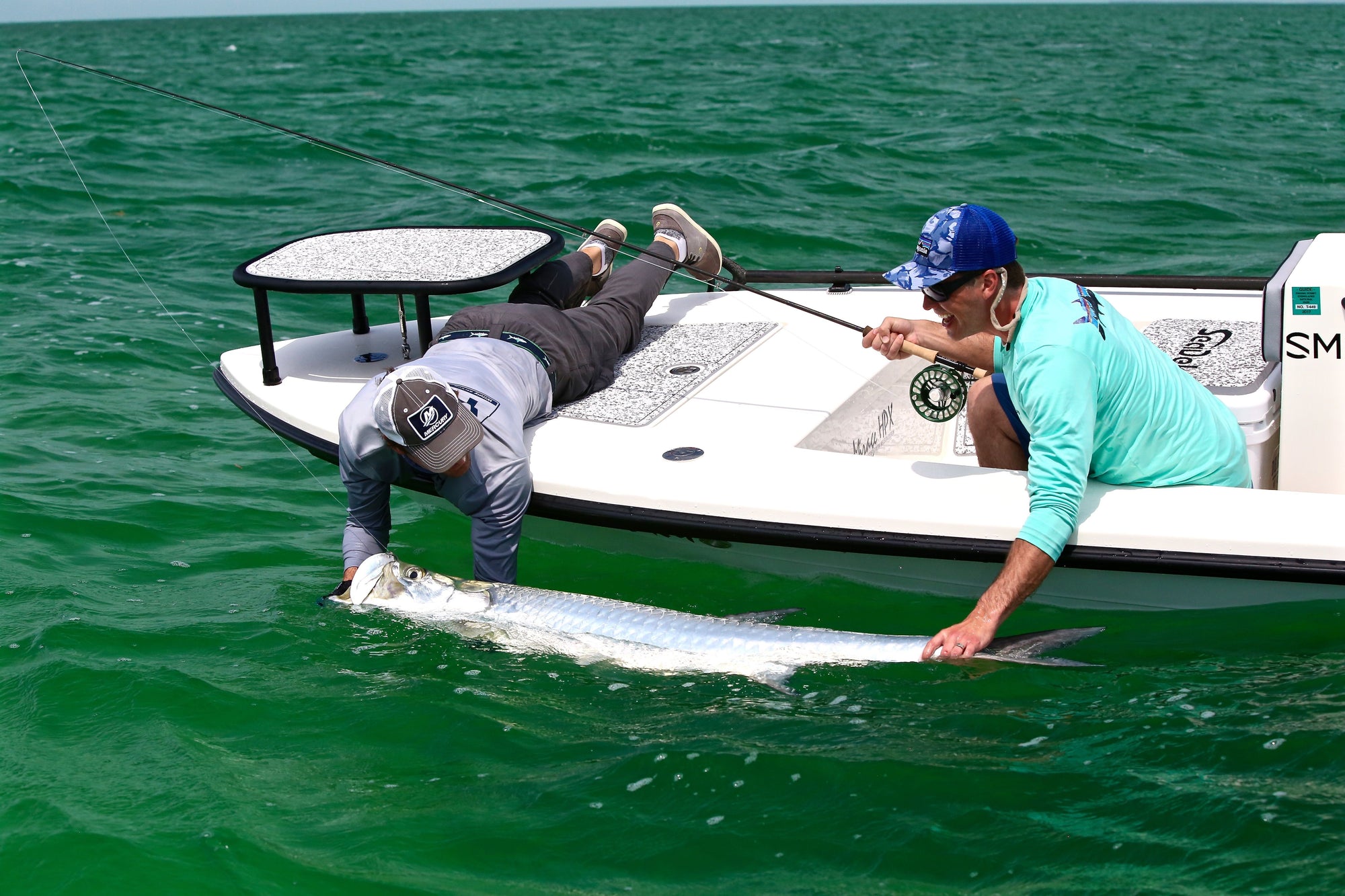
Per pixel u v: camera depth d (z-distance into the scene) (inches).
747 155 478.0
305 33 3452.3
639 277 168.4
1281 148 471.8
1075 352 109.6
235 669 127.4
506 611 126.9
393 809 104.4
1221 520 113.0
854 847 96.4
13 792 107.6
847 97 730.8
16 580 150.2
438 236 171.5
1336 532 110.4
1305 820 93.9
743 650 118.9
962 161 449.7
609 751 110.9
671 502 126.6
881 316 184.1
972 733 110.0
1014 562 109.4
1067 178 410.6
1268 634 118.4
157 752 113.4
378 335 178.4
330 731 116.1
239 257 331.0
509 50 1641.2
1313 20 3528.5
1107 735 107.7
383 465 130.8
